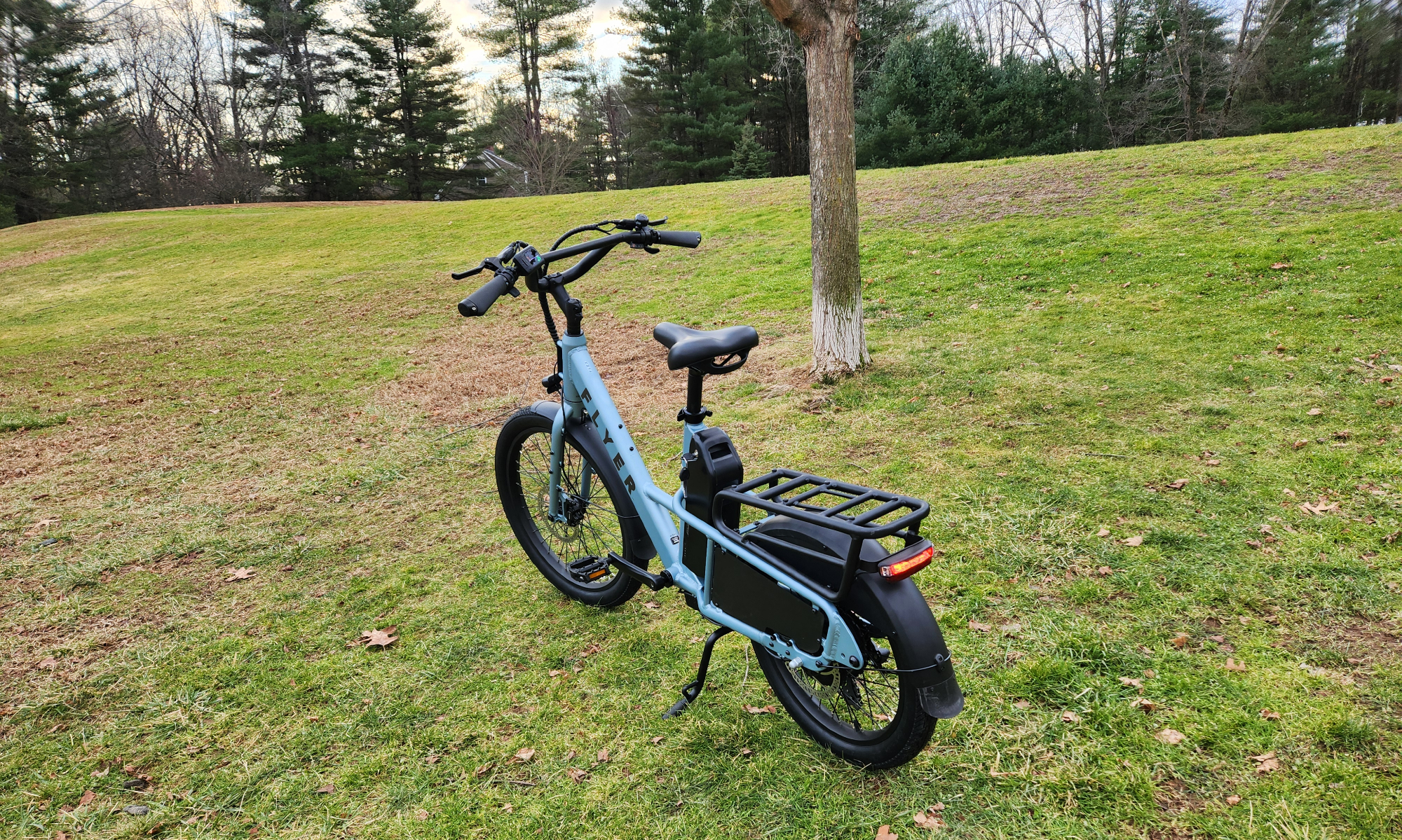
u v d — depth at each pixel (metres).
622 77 44.34
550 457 3.23
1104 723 2.45
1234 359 5.69
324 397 7.62
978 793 2.23
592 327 9.68
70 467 5.87
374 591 3.67
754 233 13.62
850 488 2.33
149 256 18.45
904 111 27.64
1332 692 2.49
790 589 2.24
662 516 2.81
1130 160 13.28
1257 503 3.70
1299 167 11.04
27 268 18.33
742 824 2.19
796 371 6.69
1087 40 36.53
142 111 48.19
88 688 3.02
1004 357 6.40
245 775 2.51
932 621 2.08
